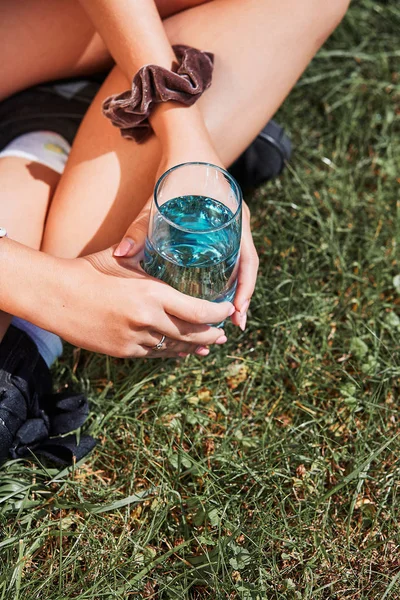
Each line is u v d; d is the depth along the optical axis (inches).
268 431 67.4
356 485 63.7
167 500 62.4
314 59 95.8
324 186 85.7
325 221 82.8
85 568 59.8
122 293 52.4
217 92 62.6
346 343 73.6
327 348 72.2
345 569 60.2
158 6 67.9
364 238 80.3
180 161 58.0
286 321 73.1
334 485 65.2
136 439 65.9
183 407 68.3
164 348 57.1
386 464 65.8
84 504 60.8
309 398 69.9
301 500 63.0
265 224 82.7
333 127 91.8
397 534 61.2
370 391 70.3
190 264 50.8
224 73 62.9
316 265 79.5
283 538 60.8
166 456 65.6
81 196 62.6
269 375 70.9
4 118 70.4
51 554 60.4
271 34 63.7
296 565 60.3
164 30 62.0
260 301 74.7
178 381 69.9
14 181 64.9
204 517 61.2
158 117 59.7
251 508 63.4
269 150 78.2
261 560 59.2
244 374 71.7
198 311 52.7
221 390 70.4
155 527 60.8
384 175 87.7
